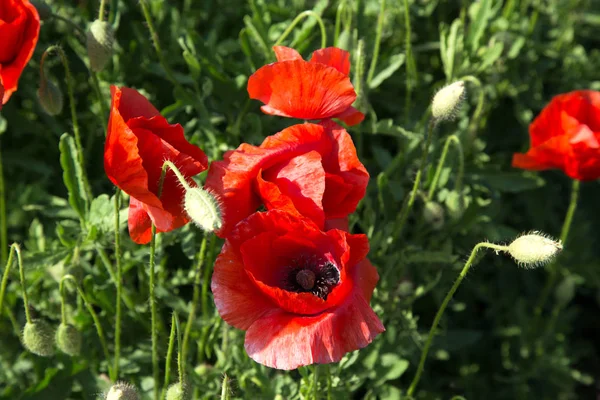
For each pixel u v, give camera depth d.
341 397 0.47
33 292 0.56
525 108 0.70
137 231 0.41
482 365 0.73
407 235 0.61
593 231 0.81
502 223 0.75
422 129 0.55
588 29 0.83
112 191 0.60
